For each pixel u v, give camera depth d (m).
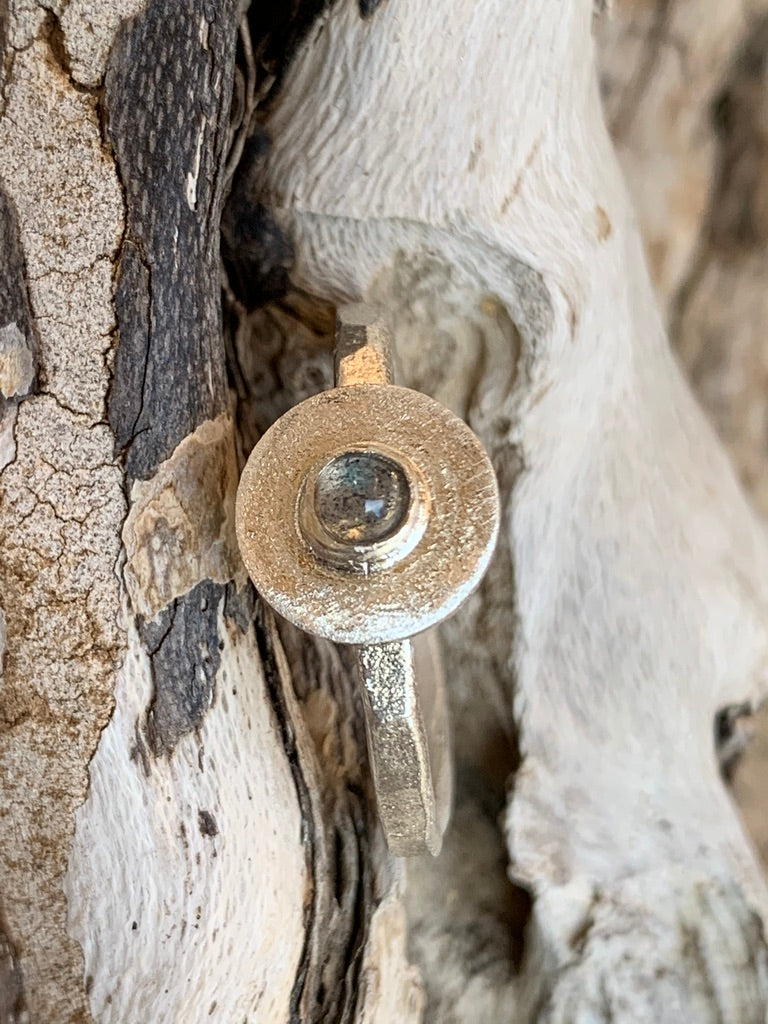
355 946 0.05
